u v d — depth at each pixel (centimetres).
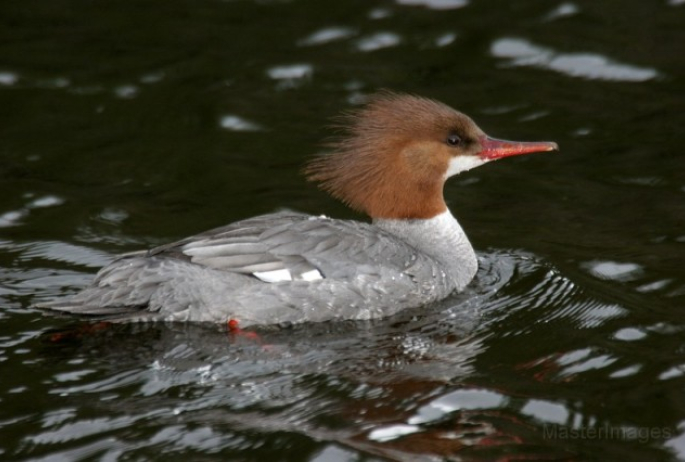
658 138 1681
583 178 1602
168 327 1182
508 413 1036
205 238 1213
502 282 1336
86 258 1359
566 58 1875
